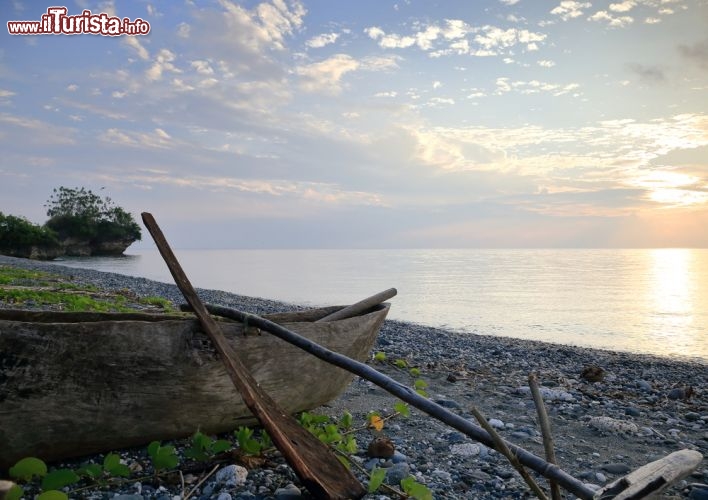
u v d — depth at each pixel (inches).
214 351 165.0
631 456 211.0
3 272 877.8
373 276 1998.0
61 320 184.1
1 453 140.1
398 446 201.2
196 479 153.7
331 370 207.6
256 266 3181.6
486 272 2293.3
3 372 135.7
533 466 124.6
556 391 308.2
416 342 524.4
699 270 2647.6
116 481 147.4
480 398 293.4
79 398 146.3
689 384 393.7
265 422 137.4
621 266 3063.5
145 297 716.0
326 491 124.9
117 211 3900.1
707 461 206.2
